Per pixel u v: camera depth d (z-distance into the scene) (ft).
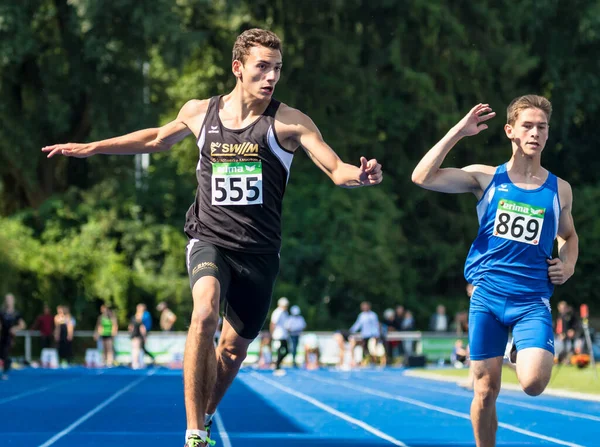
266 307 41.70
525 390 40.86
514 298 41.42
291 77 299.99
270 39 39.88
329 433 75.15
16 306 232.12
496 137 317.63
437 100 302.04
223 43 297.12
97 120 254.47
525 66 311.68
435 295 321.73
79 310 244.63
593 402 107.04
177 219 274.98
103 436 72.28
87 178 278.67
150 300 253.65
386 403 107.76
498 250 41.91
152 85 272.72
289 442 68.85
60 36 255.70
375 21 305.12
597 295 327.47
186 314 255.70
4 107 252.21
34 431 76.38
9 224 247.70
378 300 298.56
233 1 269.44
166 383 149.28
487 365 41.86
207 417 44.60
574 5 326.24
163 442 68.03
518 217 41.78
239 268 40.40
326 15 300.61
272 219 40.63
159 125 274.16
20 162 258.16
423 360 220.23
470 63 303.68
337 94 302.25
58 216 255.91
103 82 253.65
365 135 310.24
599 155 345.31
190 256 40.34
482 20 312.71
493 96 316.40
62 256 242.58
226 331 42.52
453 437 72.18
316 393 126.11
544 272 41.88
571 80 326.03
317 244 292.61
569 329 183.01
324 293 290.35
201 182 40.93
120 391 129.70
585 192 325.62
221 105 40.96
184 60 242.37
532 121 42.04
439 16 299.58
